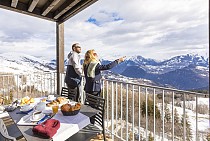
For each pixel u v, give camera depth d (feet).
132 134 9.51
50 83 17.74
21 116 6.63
